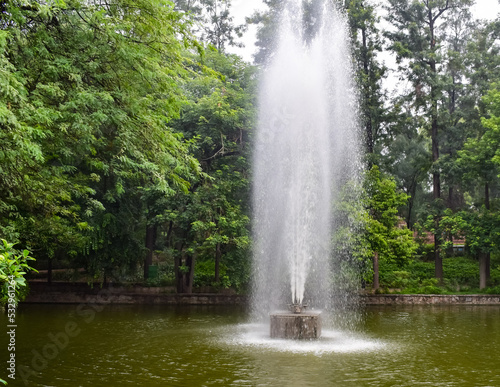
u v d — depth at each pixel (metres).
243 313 27.92
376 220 34.41
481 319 25.20
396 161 52.38
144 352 14.98
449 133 43.41
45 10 9.57
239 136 33.84
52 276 37.91
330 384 11.11
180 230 34.56
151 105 13.48
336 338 17.97
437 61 41.72
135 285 35.59
